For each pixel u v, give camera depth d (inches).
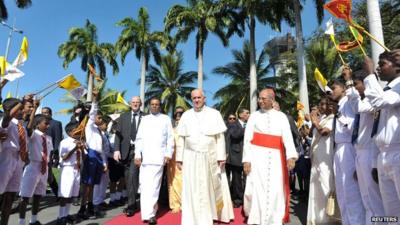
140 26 1365.7
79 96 247.8
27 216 270.8
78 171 246.5
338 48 188.2
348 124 184.9
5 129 189.5
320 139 215.9
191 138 232.7
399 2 792.3
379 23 329.4
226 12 1079.6
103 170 281.0
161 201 317.4
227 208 241.9
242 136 305.6
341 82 192.9
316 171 216.4
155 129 261.4
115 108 1396.4
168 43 1269.7
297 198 355.3
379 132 139.2
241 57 1344.7
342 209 185.8
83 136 263.1
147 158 255.9
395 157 131.3
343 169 185.2
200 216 222.5
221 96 1341.0
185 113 242.1
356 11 839.1
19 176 205.9
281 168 215.6
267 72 1327.5
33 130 223.6
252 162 220.4
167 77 1531.7
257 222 212.2
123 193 339.9
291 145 217.8
